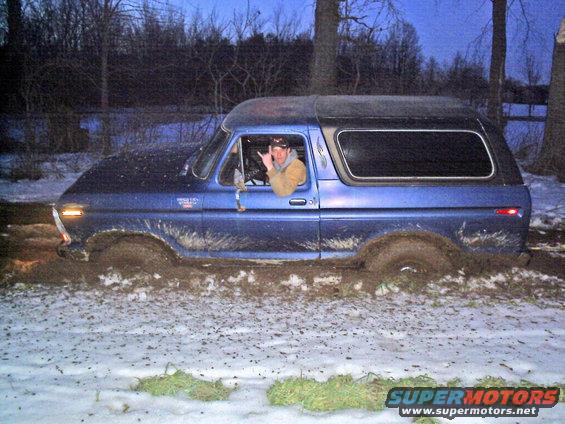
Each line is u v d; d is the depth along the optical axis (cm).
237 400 371
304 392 376
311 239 564
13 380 398
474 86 1870
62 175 1243
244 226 564
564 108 1261
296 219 558
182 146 702
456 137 555
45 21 1839
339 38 1322
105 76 1491
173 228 571
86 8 1708
